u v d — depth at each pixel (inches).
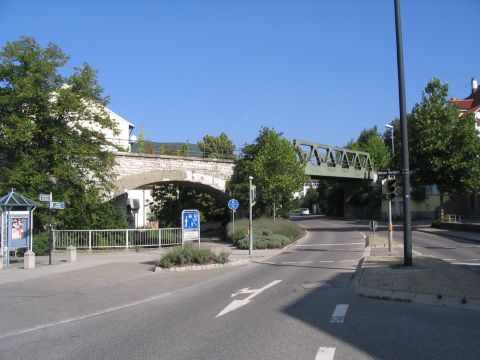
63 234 1010.7
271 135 1533.0
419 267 562.3
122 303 440.1
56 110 991.0
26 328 345.1
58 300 459.2
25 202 764.6
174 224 1679.4
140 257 892.6
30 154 999.6
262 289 491.8
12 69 981.2
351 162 2691.9
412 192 2488.9
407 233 575.5
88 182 1074.1
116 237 1035.3
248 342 283.4
